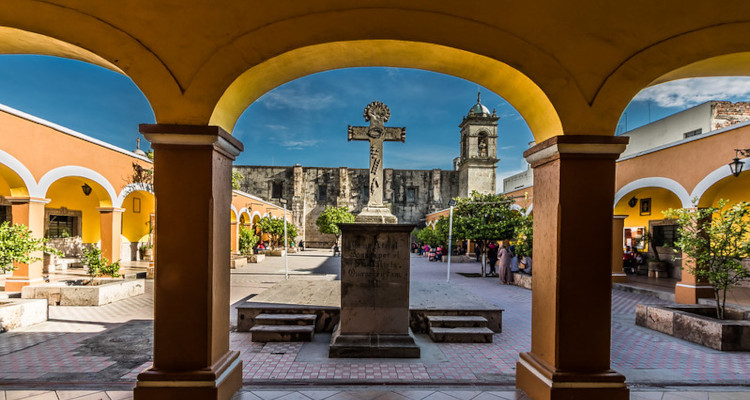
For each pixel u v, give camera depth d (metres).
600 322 3.70
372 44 3.75
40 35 3.52
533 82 3.72
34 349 5.99
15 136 9.23
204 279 3.59
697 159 9.80
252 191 42.75
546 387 3.69
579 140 3.64
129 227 18.67
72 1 3.53
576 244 3.71
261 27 3.64
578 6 3.74
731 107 17.31
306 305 7.30
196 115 3.58
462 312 7.12
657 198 14.68
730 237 6.80
